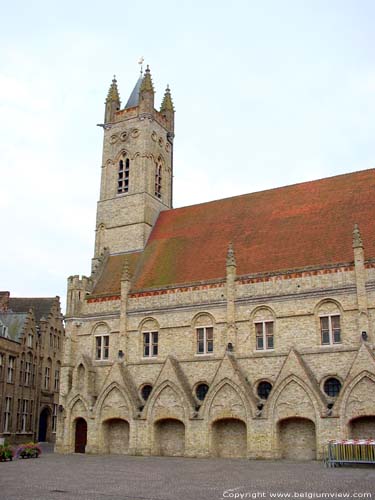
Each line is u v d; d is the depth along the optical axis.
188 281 55.78
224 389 48.19
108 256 67.00
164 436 51.44
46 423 87.69
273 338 49.09
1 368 70.94
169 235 64.75
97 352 58.41
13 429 72.94
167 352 53.78
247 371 49.12
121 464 40.38
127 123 72.62
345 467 36.47
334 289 47.19
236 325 50.81
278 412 45.25
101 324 58.91
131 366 55.25
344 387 42.84
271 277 50.44
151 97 73.06
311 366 46.56
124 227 67.56
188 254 59.59
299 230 54.59
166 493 23.67
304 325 47.91
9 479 29.53
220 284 52.75
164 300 55.41
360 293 45.56
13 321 80.31
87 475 31.83
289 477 30.12
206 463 41.25
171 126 77.25
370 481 27.50
